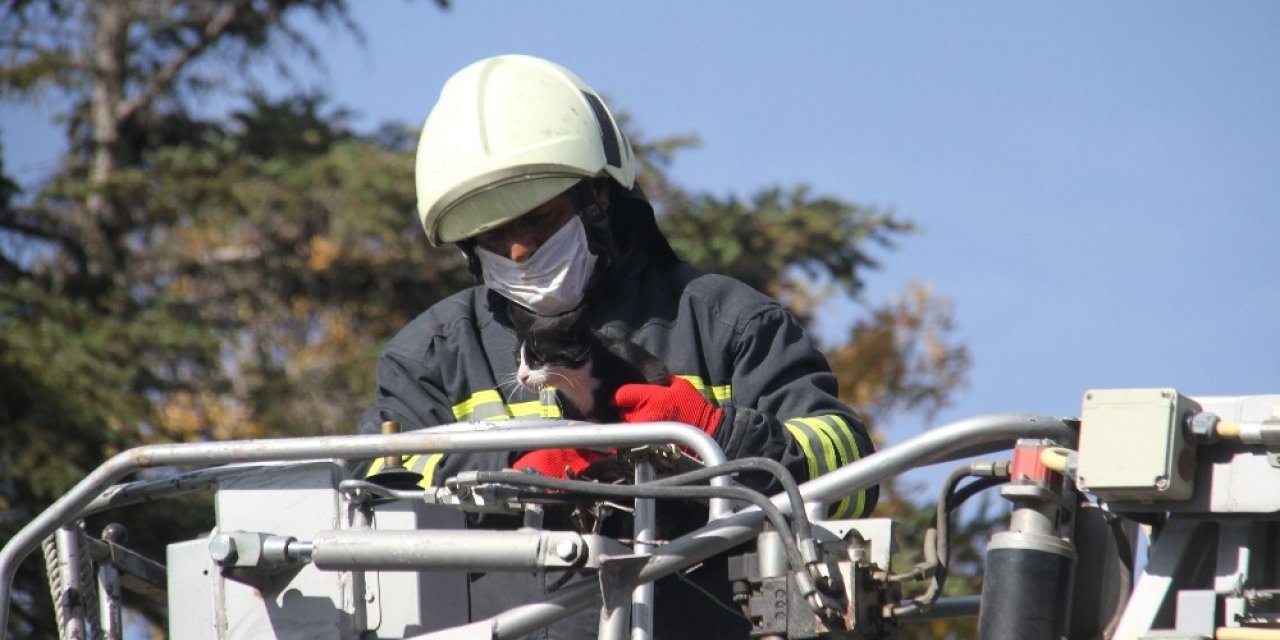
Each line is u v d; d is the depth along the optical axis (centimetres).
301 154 6219
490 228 1384
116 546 1278
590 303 1427
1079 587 1074
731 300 1427
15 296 4744
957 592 3859
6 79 6038
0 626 1195
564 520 1266
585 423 1127
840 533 1096
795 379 1392
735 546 1191
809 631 1031
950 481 1092
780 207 5906
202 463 1155
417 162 1438
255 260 5816
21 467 4134
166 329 5053
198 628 1184
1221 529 1037
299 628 1162
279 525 1170
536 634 1257
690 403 1247
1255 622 1016
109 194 5656
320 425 5406
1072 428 1095
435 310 1499
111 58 6312
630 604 1061
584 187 1406
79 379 4453
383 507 1162
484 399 1431
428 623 1161
